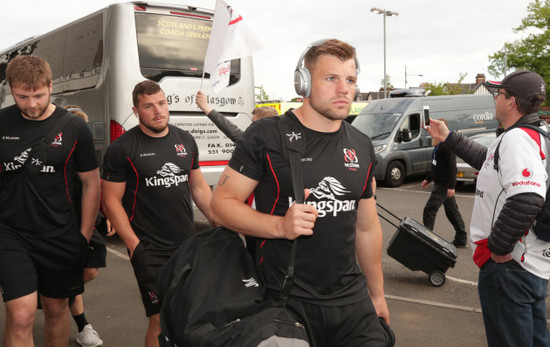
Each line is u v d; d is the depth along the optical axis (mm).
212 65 3430
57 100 8023
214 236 1758
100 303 4391
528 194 2078
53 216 2588
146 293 2830
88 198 2719
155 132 2918
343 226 1720
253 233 1640
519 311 2248
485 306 2363
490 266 2311
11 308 2428
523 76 2266
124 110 6480
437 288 4848
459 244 6414
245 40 3256
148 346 2865
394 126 12586
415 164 12750
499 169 2207
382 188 12258
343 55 1632
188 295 1585
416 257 4859
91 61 6953
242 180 1691
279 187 1661
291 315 1621
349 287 1774
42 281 2658
